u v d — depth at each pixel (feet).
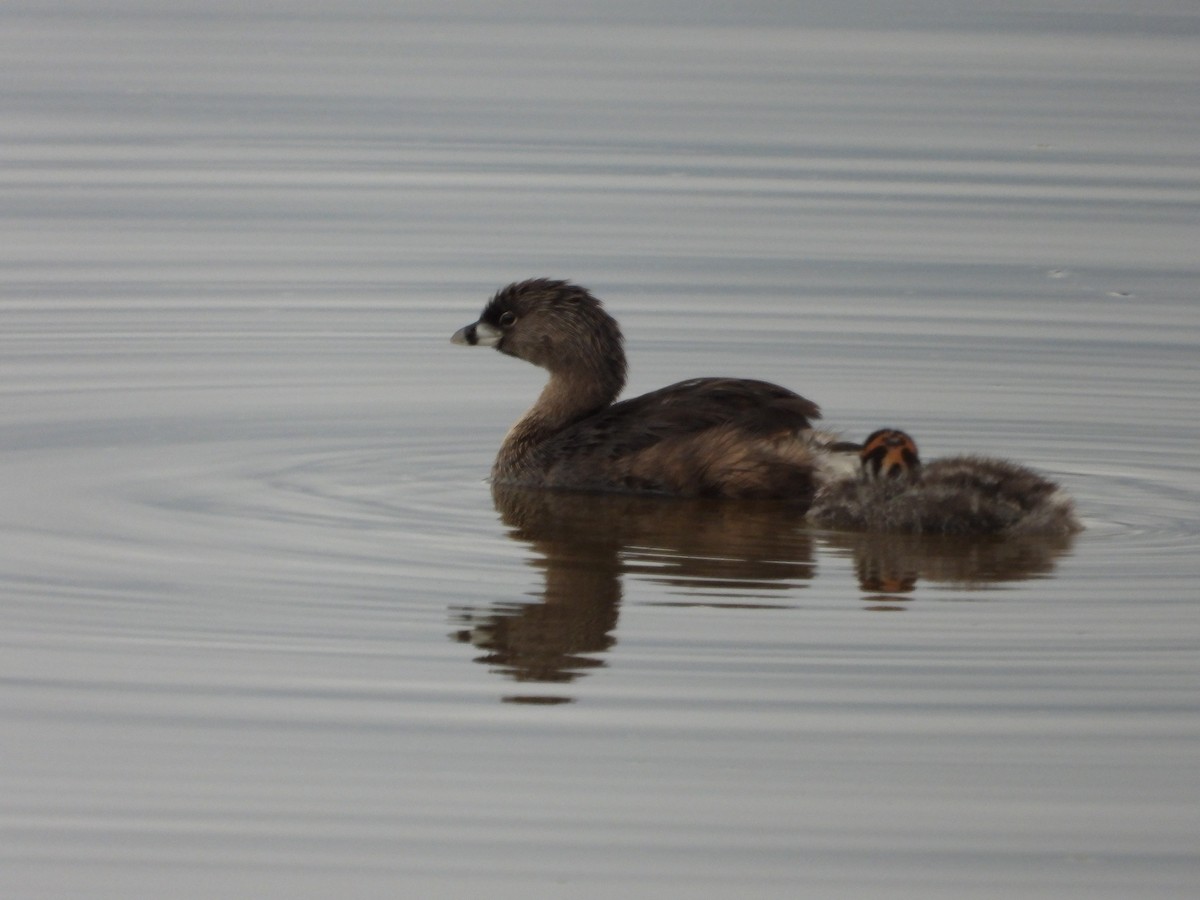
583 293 55.01
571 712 37.76
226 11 123.03
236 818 34.04
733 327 67.82
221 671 39.34
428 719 37.42
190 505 49.57
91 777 35.27
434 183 86.43
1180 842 33.40
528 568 45.27
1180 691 38.45
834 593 43.73
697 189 85.46
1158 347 65.21
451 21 121.39
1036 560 45.93
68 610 42.32
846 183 86.38
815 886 32.24
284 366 63.36
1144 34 116.26
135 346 64.95
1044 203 83.05
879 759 35.96
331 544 46.83
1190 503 50.42
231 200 83.35
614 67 108.99
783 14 123.85
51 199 82.79
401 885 32.04
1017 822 34.01
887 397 60.34
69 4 123.95
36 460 53.01
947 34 116.98
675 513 50.01
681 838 33.53
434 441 56.59
